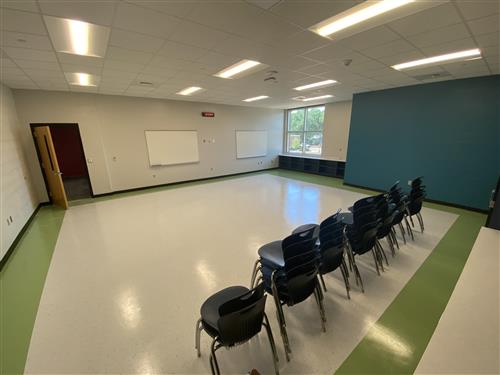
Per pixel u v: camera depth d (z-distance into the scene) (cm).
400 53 334
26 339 195
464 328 117
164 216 484
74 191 722
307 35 273
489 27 253
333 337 192
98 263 310
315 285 197
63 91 572
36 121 552
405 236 377
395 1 208
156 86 538
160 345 187
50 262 317
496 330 115
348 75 458
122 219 471
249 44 299
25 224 438
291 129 1077
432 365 99
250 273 284
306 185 761
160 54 329
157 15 226
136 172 715
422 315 215
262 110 1005
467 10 220
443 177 538
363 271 285
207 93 642
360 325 204
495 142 462
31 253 345
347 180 739
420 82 524
